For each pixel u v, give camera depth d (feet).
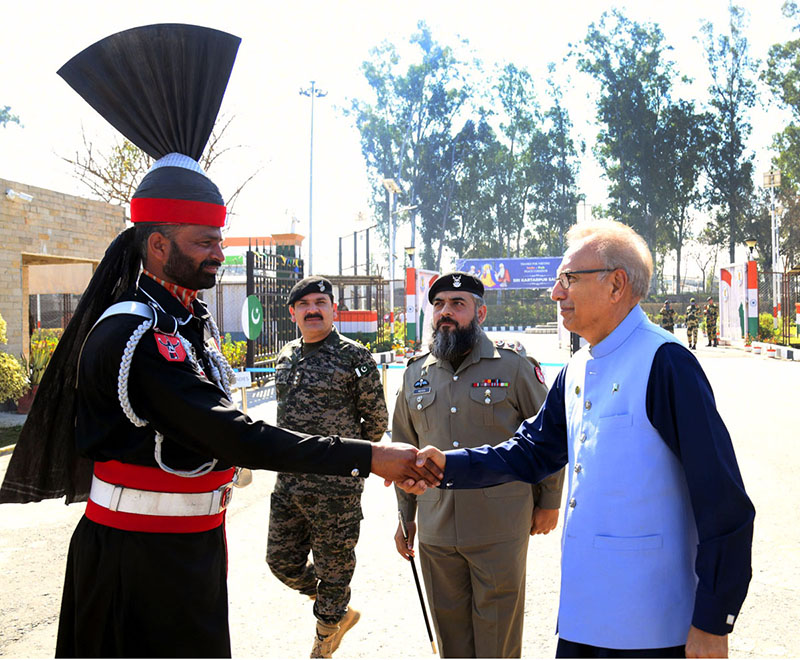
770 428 30.04
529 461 7.58
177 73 6.58
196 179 6.57
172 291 6.64
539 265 117.70
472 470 7.33
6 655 11.14
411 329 74.49
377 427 11.99
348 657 11.05
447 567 9.62
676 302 169.27
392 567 15.05
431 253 195.21
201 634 6.23
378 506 19.88
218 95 6.80
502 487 9.40
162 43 6.55
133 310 6.15
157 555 6.06
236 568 15.05
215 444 5.91
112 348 5.97
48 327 86.02
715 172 165.48
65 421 6.91
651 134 162.30
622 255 6.52
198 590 6.22
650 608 5.96
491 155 184.44
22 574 14.83
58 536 17.44
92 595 6.11
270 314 54.85
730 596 5.60
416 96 184.03
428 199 188.55
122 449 6.11
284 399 11.84
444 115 185.47
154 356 6.01
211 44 6.67
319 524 10.71
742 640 11.45
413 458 6.64
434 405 10.03
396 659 10.93
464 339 9.87
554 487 10.00
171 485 6.15
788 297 86.69
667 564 6.01
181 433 5.98
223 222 6.76
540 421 7.72
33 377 37.37
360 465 6.39
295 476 10.82
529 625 12.15
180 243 6.46
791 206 164.25
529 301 173.99
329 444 6.30
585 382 6.74
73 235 42.09
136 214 6.54
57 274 51.55
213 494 6.42
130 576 6.03
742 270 80.18
